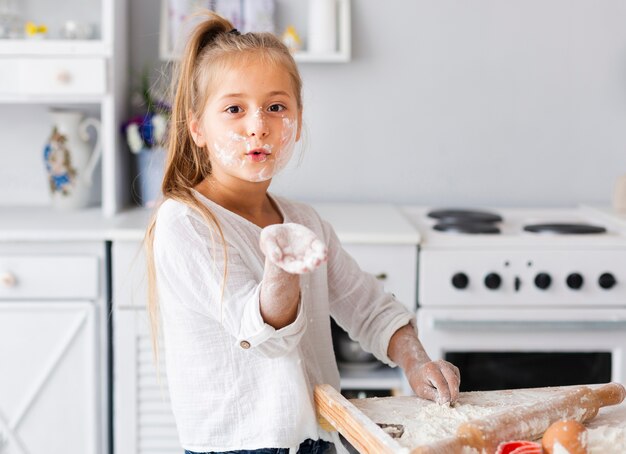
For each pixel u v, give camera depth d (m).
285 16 2.54
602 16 2.58
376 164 2.62
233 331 1.05
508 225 2.31
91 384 2.12
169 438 2.13
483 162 2.63
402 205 2.64
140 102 2.48
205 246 1.12
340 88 2.59
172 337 1.17
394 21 2.57
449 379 1.13
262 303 0.99
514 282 2.08
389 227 2.14
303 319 1.02
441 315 2.08
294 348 1.13
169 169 1.25
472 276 2.08
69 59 2.23
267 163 1.15
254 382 1.14
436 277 2.07
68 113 2.38
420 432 1.00
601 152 2.63
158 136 2.36
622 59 2.60
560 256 2.07
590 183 2.63
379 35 2.57
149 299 1.24
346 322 1.34
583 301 2.09
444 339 2.09
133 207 2.46
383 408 1.09
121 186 2.42
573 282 2.06
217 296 1.09
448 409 1.08
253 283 1.10
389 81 2.59
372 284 1.35
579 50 2.59
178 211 1.15
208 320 1.14
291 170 2.61
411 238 2.06
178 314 1.15
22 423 2.14
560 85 2.61
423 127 2.62
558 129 2.62
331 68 2.58
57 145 2.38
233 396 1.14
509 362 2.13
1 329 2.10
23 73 2.23
